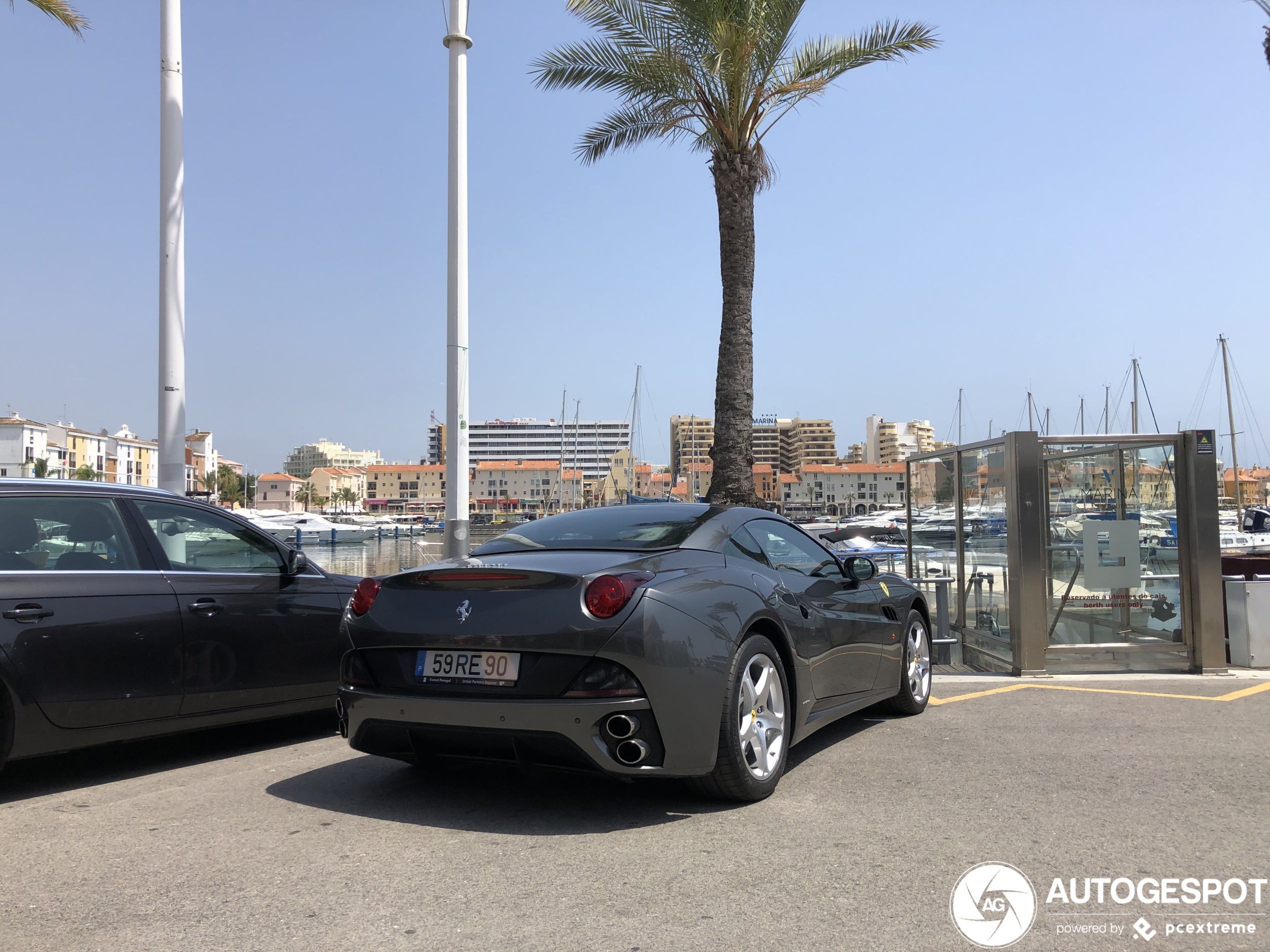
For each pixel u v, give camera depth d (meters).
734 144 11.73
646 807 3.94
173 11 9.01
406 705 3.74
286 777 4.57
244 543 5.30
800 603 4.56
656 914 2.84
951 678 7.30
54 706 4.26
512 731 3.55
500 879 3.14
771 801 4.02
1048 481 7.61
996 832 3.57
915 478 10.19
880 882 3.08
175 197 9.00
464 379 10.60
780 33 11.41
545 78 12.30
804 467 182.62
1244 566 9.02
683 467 151.88
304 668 5.39
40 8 10.79
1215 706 6.06
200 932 2.75
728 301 11.71
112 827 3.78
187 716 4.80
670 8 11.45
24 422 125.81
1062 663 7.80
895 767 4.56
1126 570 7.68
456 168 10.61
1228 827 3.62
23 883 3.15
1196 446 7.43
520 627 3.61
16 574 4.26
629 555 4.05
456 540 10.48
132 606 4.60
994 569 7.97
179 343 8.99
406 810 3.95
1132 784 4.22
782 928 2.74
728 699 3.81
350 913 2.88
